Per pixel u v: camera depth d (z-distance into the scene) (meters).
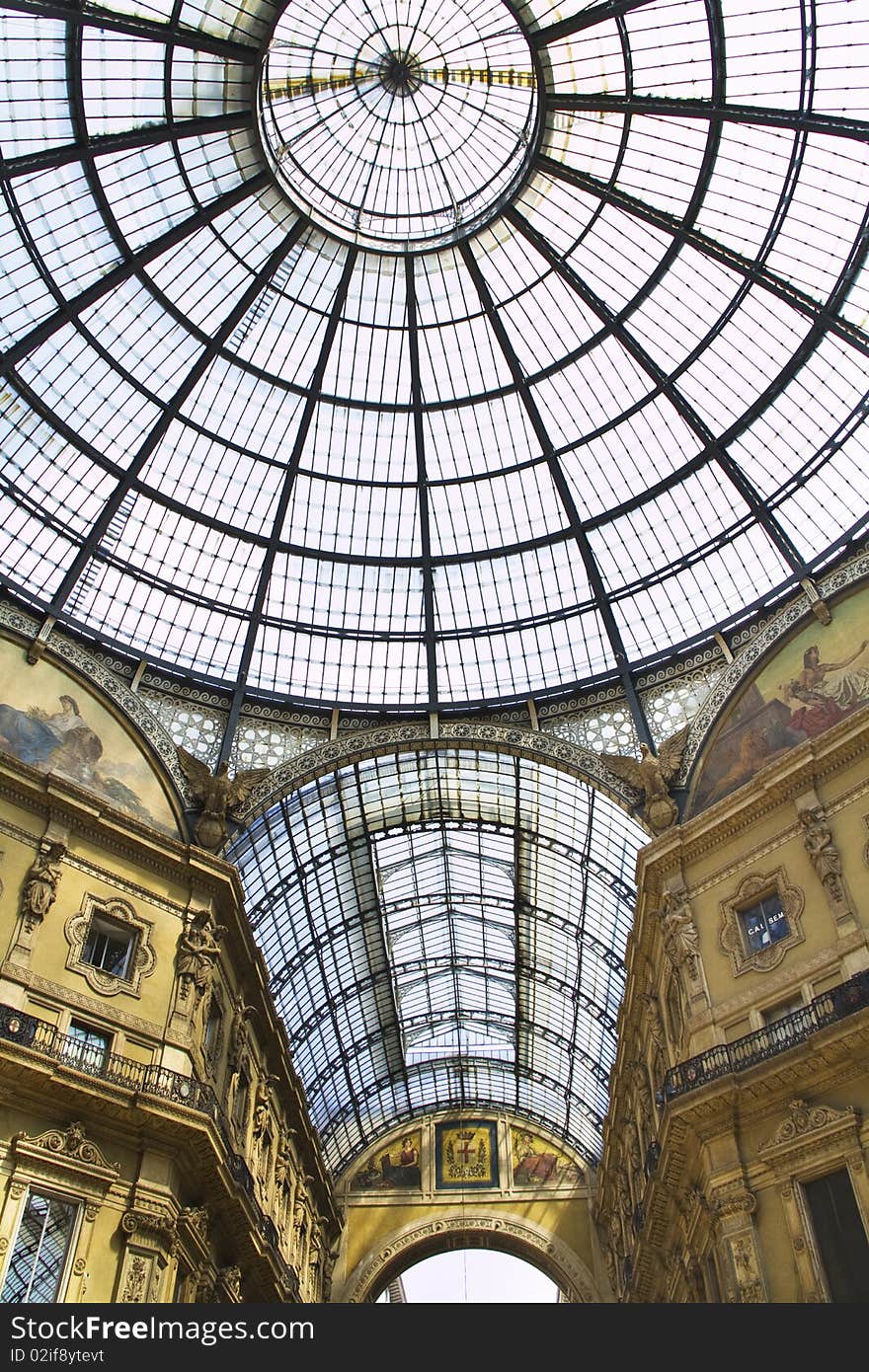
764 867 24.38
